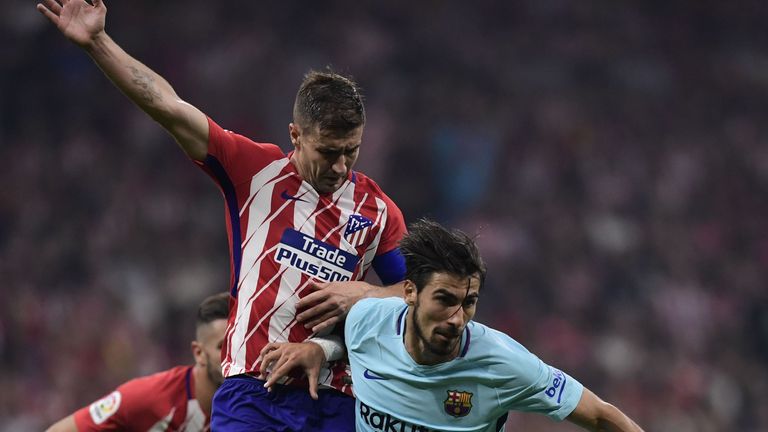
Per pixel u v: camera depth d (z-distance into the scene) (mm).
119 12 68688
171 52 68188
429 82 71812
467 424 16000
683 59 79750
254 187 16281
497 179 66312
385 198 17000
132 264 53438
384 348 16047
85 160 60031
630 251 62562
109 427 22016
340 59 70500
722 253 65625
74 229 55594
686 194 69250
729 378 56562
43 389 45000
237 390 16328
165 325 50938
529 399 15969
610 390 53219
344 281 16500
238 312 16359
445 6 76375
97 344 46844
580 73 76250
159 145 61000
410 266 15234
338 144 15703
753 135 75562
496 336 16016
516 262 59281
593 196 66000
